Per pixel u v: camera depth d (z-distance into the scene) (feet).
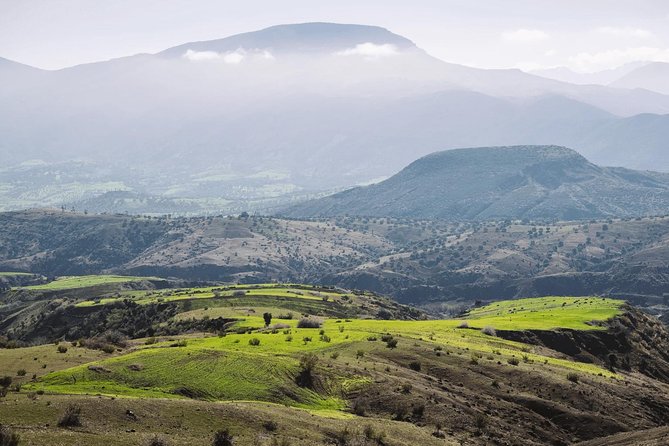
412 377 300.61
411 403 264.31
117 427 173.27
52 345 306.96
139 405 190.90
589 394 317.63
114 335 401.29
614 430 287.28
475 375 319.68
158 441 165.37
